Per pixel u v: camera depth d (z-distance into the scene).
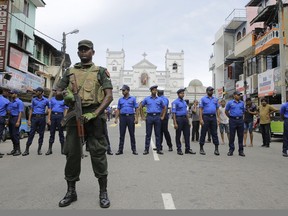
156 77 74.12
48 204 4.14
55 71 28.50
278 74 19.27
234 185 5.18
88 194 4.60
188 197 4.47
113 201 4.27
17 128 8.74
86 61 4.22
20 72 20.16
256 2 25.72
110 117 39.31
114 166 6.91
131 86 73.88
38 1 24.22
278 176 5.91
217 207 4.03
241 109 8.73
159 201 4.28
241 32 30.39
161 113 9.11
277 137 14.46
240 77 28.41
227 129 11.80
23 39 22.23
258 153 9.34
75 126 4.07
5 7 17.23
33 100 8.88
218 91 34.59
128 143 11.84
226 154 8.99
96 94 4.09
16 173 6.15
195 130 12.72
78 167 4.20
